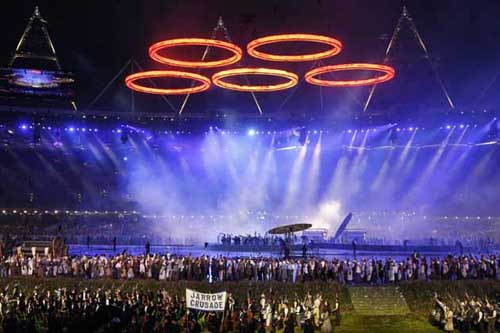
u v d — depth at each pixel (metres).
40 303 40.12
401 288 47.84
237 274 49.59
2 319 35.84
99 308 36.91
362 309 45.88
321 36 46.78
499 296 45.94
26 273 51.69
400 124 70.00
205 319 40.47
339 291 47.12
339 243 74.94
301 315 41.16
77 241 79.56
